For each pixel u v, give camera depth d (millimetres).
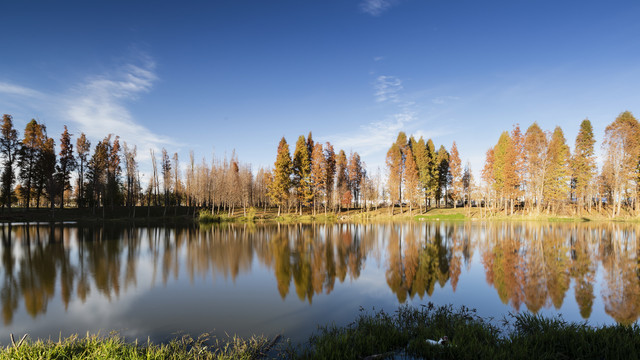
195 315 8328
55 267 14219
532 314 8523
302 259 16625
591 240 23344
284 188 51250
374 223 42969
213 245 21406
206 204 59000
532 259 16438
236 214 52969
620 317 8320
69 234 26875
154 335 6984
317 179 51688
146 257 16781
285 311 8688
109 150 52125
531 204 49781
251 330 7277
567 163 49594
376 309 8906
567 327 6609
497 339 6133
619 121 44094
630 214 43500
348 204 63906
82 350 5609
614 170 43031
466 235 27297
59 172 47125
